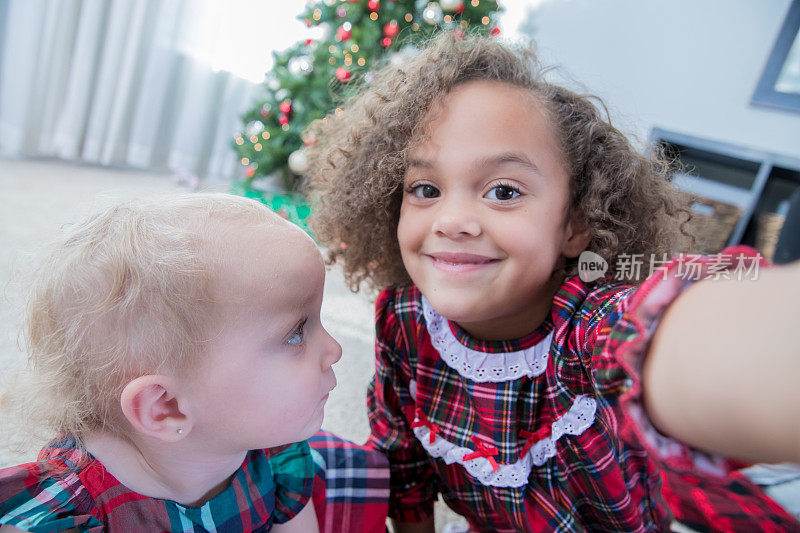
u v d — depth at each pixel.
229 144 3.20
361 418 1.11
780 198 2.42
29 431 0.50
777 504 0.65
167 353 0.43
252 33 3.37
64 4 2.82
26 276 0.51
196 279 0.43
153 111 3.20
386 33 2.22
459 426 0.63
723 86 2.64
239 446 0.48
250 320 0.44
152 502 0.49
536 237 0.52
